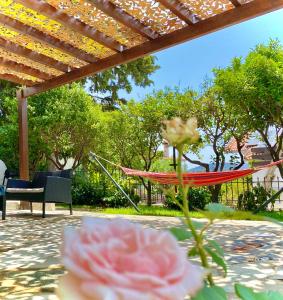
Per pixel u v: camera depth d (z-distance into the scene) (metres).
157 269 0.33
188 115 7.91
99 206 8.49
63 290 0.31
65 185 6.02
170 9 3.78
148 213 6.25
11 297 1.84
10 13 4.10
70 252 0.34
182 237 0.55
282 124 6.80
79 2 3.85
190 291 0.34
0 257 2.85
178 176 0.56
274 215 6.27
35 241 3.59
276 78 6.36
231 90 6.63
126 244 0.37
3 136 9.29
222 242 3.30
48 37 4.60
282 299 0.50
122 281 0.30
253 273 2.18
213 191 7.71
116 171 9.12
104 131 9.12
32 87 6.27
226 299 0.47
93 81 13.63
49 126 9.00
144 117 8.36
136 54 4.70
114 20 4.17
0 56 5.26
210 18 3.98
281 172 7.27
